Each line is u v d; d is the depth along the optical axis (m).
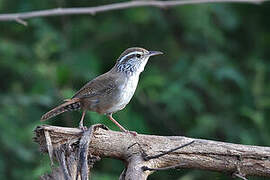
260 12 16.55
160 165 7.13
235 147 7.09
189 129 14.64
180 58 15.27
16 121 13.59
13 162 13.21
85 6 15.96
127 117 13.32
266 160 7.05
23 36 15.72
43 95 13.76
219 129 14.31
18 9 15.34
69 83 13.73
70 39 15.33
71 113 13.59
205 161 7.12
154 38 16.00
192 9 15.24
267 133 14.02
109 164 13.68
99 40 15.70
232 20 15.46
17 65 14.55
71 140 6.91
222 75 14.27
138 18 15.21
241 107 14.66
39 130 7.01
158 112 14.89
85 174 6.59
